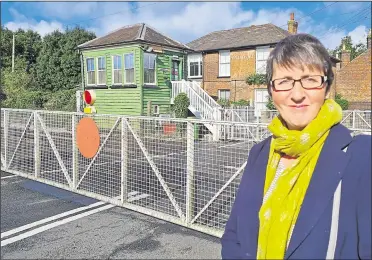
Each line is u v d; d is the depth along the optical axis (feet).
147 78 52.80
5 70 99.86
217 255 11.20
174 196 14.93
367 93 69.05
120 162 16.33
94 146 17.21
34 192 18.34
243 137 12.63
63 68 101.24
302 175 4.15
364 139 3.97
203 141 13.62
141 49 51.03
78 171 18.48
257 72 67.21
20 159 22.40
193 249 11.64
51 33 107.04
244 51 70.08
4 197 17.42
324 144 4.17
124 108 53.36
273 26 73.72
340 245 3.78
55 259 11.02
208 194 13.50
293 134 4.30
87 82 58.18
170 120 13.70
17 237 12.67
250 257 4.39
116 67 53.93
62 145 19.22
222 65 73.36
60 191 18.52
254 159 4.99
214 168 13.29
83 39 103.09
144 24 57.00
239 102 65.72
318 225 3.85
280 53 4.53
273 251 4.09
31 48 122.83
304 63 4.33
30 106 76.59
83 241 12.33
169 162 14.85
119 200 16.20
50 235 12.87
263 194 4.57
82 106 57.88
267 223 4.24
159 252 11.46
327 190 3.89
